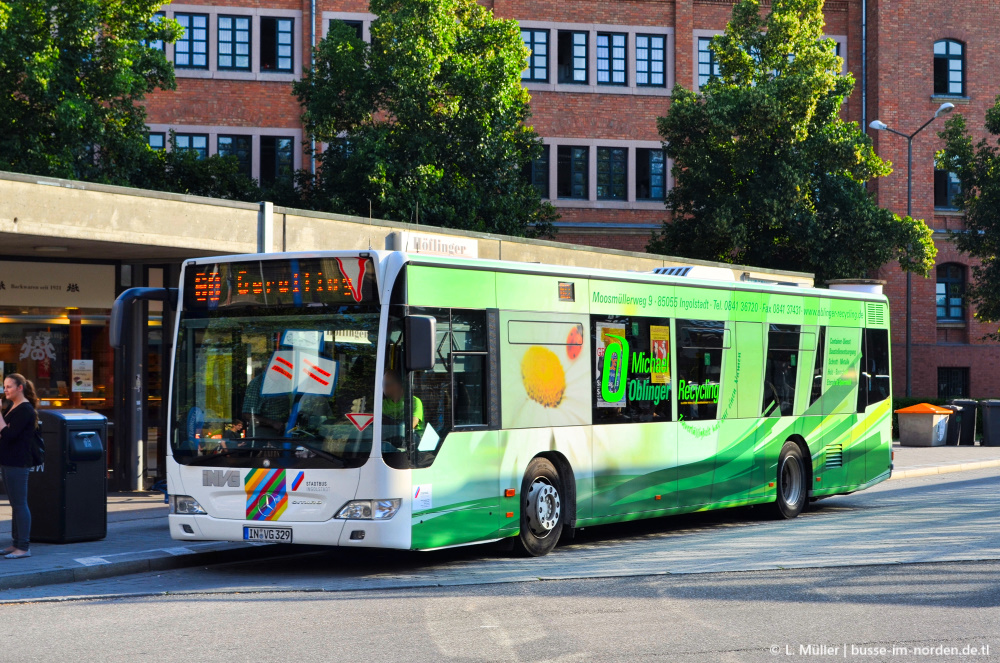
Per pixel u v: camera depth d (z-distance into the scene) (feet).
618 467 40.65
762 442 47.98
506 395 36.47
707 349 45.24
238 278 34.73
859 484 54.49
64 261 55.01
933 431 95.20
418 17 93.71
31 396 36.17
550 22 123.54
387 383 32.81
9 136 82.02
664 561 36.09
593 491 39.65
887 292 130.21
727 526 47.06
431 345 32.30
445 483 34.09
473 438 35.14
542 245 69.10
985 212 114.73
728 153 106.32
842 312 53.67
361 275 33.27
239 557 38.04
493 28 98.12
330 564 36.73
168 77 90.58
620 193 125.29
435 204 93.66
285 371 33.94
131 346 56.18
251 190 100.27
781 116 100.83
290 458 33.35
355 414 32.94
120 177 87.76
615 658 22.44
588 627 25.54
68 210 46.88
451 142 96.68
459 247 41.81
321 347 33.58
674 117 106.11
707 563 35.35
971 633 24.76
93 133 83.15
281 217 54.24
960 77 132.77
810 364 51.26
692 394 44.29
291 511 33.22
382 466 32.50
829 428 52.34
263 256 34.42
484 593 30.27
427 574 34.06
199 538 34.55
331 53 96.32
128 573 34.76
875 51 130.11
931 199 131.44
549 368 38.17
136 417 56.29
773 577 32.37
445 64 94.02
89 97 84.99
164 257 55.06
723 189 108.88
